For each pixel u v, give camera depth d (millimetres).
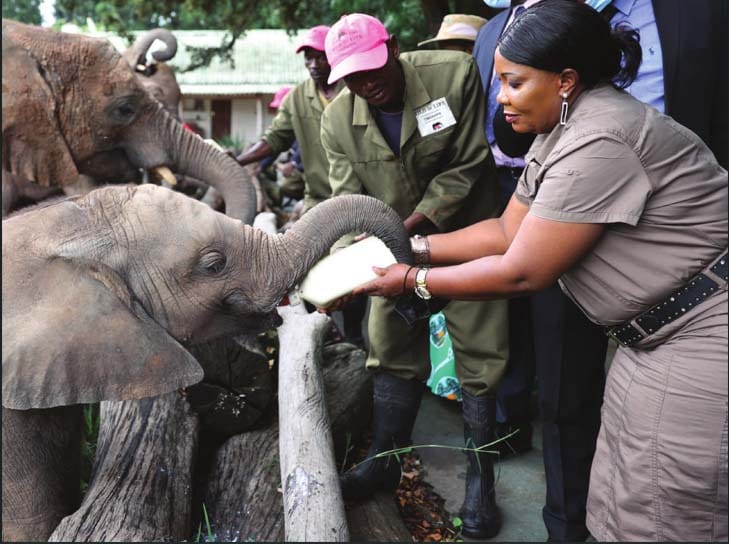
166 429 3068
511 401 3906
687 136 1950
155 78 6898
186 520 2752
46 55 4426
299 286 2629
